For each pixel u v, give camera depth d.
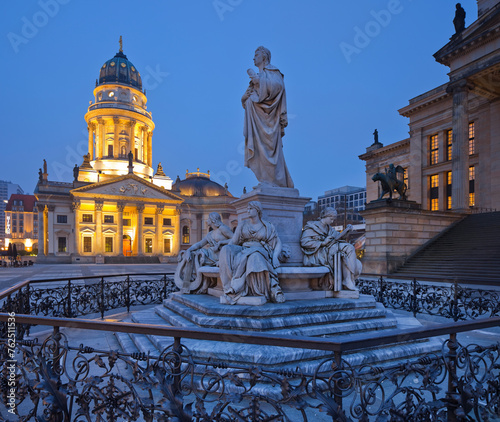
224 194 88.38
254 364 4.06
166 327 2.48
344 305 5.71
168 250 74.88
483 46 26.36
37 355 2.90
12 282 22.23
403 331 2.43
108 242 68.62
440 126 36.50
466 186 27.45
